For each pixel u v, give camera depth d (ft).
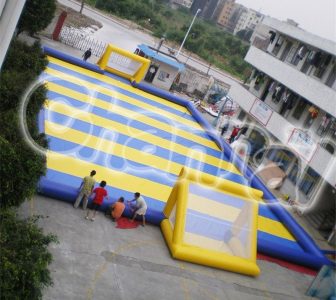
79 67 102.42
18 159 37.19
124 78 109.19
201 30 292.40
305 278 60.80
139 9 267.18
